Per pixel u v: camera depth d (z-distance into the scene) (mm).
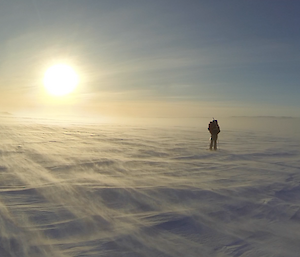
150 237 3434
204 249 3141
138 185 6039
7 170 7414
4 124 33969
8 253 2945
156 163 9055
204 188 5836
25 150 11438
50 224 3764
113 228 3693
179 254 3008
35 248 3076
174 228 3734
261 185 6172
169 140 18250
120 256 2939
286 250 3137
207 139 19938
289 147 15039
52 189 5578
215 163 9305
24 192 5320
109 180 6500
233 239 3412
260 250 3127
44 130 25141
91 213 4250
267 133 30641
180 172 7648
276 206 4707
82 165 8414
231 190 5707
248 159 10375
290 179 6875
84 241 3283
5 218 3912
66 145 13766
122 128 35406
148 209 4504
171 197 5172
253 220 4066
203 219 4078
